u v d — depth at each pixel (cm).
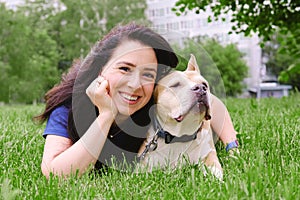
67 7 2928
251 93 2628
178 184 185
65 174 194
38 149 271
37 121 242
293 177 173
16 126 389
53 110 224
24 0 3042
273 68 2961
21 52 2281
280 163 212
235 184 159
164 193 166
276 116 413
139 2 2819
